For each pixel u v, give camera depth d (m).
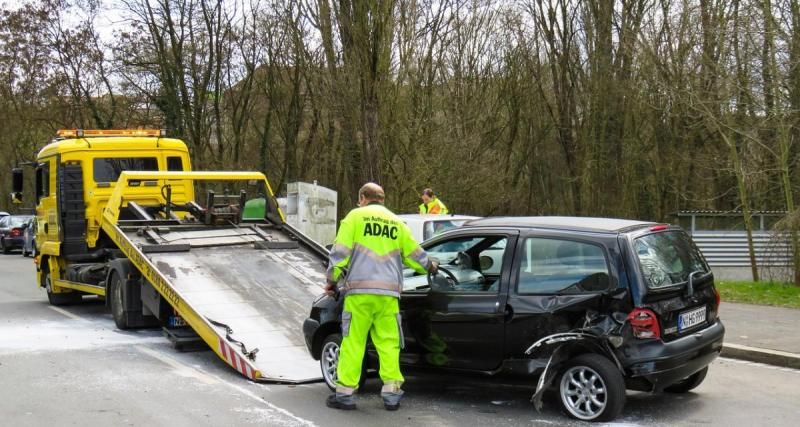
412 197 22.36
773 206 20.56
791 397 7.02
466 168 23.55
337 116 21.81
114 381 7.55
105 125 33.12
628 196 26.72
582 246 6.11
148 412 6.40
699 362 6.18
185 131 30.22
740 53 14.87
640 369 5.76
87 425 6.02
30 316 12.17
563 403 6.15
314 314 7.23
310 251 10.60
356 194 21.81
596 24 26.62
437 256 6.99
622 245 5.95
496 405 6.68
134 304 10.34
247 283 9.27
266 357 7.83
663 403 6.76
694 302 6.27
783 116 14.34
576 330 5.96
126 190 12.15
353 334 6.44
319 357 7.29
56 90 32.62
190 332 9.23
